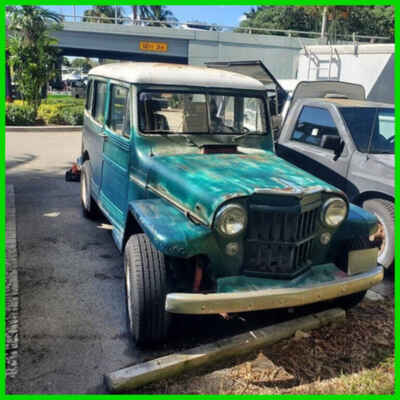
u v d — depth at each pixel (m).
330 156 5.64
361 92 8.00
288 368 3.31
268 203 3.21
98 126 5.59
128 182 4.40
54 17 18.62
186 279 3.41
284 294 3.09
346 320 4.00
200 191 3.28
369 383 3.17
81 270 4.84
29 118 17.62
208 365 3.28
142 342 3.40
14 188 8.23
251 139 4.68
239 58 28.86
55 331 3.67
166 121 4.34
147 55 33.88
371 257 3.63
